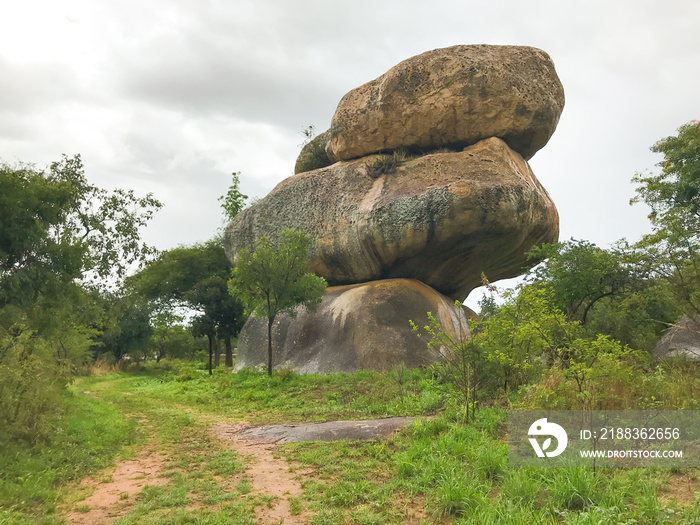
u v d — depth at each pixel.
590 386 6.98
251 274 18.02
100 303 21.09
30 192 10.21
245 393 15.66
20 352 9.12
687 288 10.62
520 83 18.97
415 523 4.98
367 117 20.91
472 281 21.91
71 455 7.58
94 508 5.67
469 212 17.02
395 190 18.83
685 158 14.45
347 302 19.31
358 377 15.48
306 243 18.62
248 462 7.54
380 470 6.64
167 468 7.33
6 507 5.43
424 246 18.12
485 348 9.42
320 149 24.53
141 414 12.80
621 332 15.63
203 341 47.38
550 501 4.90
